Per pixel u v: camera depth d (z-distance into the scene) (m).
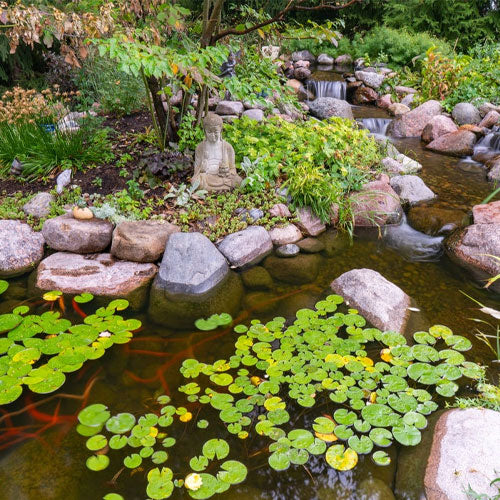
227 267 3.74
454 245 4.07
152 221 4.00
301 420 2.27
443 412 2.24
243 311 3.21
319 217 4.50
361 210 4.62
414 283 3.57
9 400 2.35
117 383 2.52
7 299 3.30
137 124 6.47
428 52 9.18
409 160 6.01
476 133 6.98
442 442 2.03
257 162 4.76
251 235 4.00
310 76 11.20
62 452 2.09
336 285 3.41
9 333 2.87
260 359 2.68
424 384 2.49
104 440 2.14
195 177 4.58
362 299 3.15
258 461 2.05
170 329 2.99
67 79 7.89
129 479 1.96
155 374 2.58
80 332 2.89
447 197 5.08
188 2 10.59
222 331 2.97
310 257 3.99
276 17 4.17
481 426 2.04
